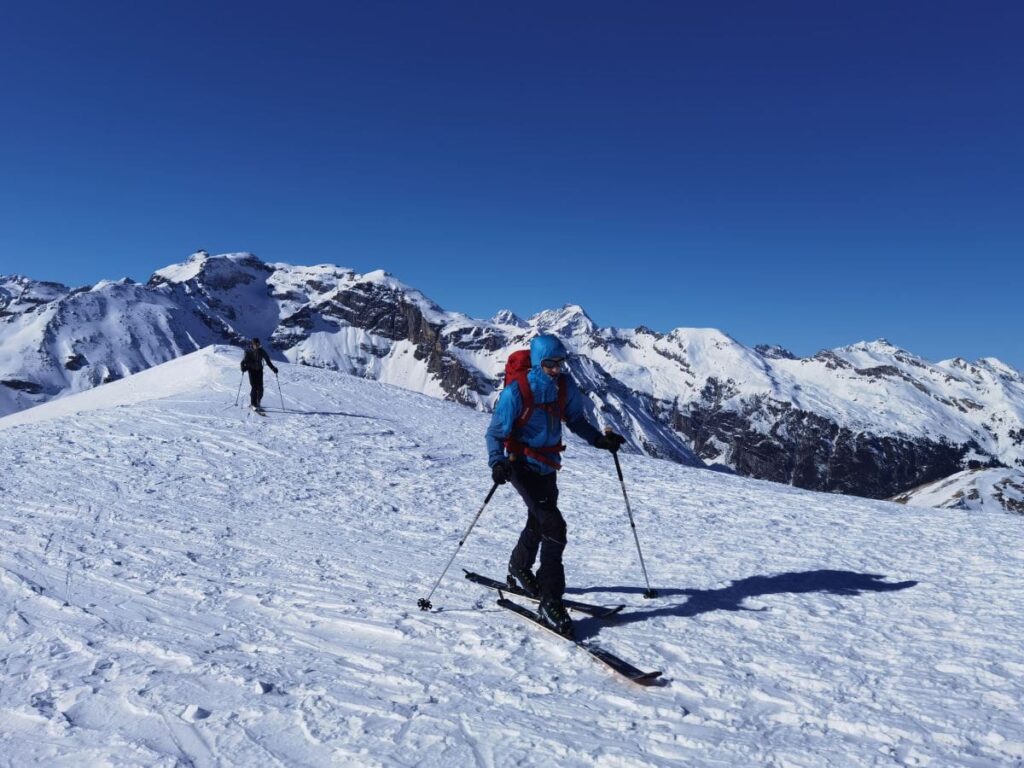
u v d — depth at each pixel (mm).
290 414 21984
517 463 5418
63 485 10961
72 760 3426
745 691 4211
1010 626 5215
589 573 7023
